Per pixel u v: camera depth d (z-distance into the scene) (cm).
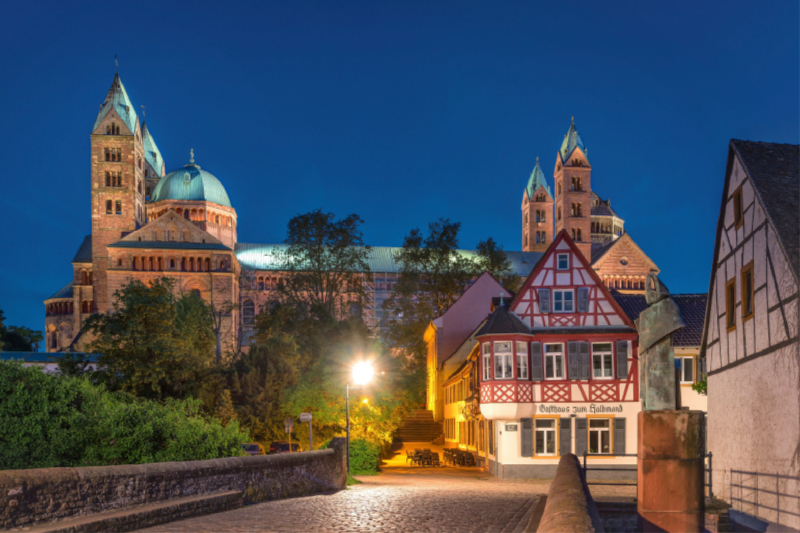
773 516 1602
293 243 6812
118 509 1123
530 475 3097
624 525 1245
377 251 12169
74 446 1855
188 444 1917
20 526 917
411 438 5341
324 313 5969
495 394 3111
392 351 7125
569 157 13525
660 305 972
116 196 10581
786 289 1538
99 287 10419
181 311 5047
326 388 3581
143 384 3725
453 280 7481
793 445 1498
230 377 4144
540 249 14612
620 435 3128
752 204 1770
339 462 2273
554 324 3238
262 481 1667
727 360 1970
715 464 2066
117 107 10738
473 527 1179
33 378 1922
